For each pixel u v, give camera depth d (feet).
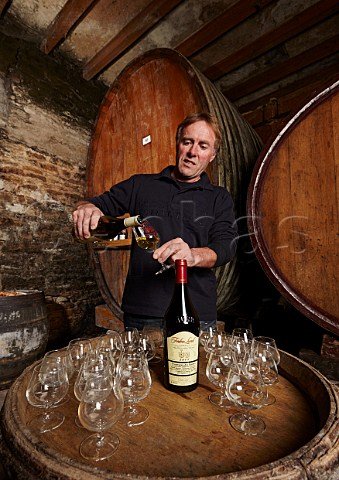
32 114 8.55
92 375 2.04
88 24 8.21
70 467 1.49
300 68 8.71
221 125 5.94
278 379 2.89
